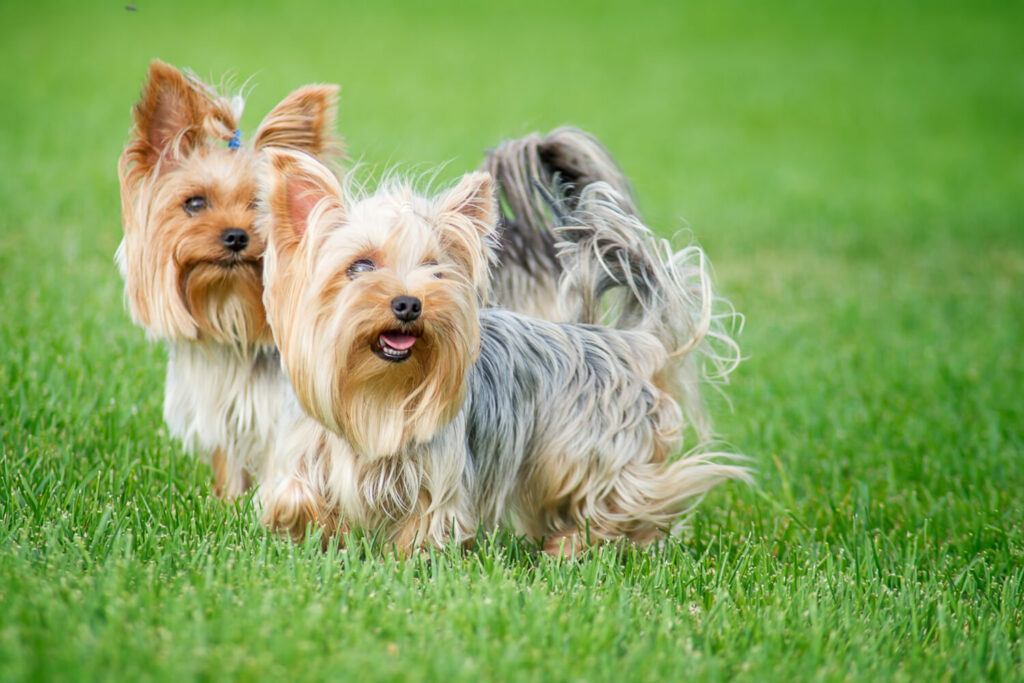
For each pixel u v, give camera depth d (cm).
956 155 2714
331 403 548
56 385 798
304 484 583
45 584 468
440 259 560
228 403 692
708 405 802
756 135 2814
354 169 662
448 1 4550
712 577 590
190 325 671
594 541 653
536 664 446
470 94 2927
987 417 918
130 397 805
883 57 4038
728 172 2339
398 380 551
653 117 2917
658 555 631
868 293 1438
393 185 607
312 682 406
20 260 1157
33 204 1436
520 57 3616
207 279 658
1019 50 4225
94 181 1614
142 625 438
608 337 668
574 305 699
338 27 3806
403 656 437
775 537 699
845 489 783
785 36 4338
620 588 538
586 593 525
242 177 670
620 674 441
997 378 1044
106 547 534
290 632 443
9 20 3278
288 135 691
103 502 612
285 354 557
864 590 584
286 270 548
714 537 685
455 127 2386
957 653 500
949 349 1156
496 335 632
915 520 732
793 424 920
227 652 423
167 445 745
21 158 1733
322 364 541
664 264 679
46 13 3450
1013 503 753
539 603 502
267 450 696
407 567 536
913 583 593
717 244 1711
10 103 2206
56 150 1823
